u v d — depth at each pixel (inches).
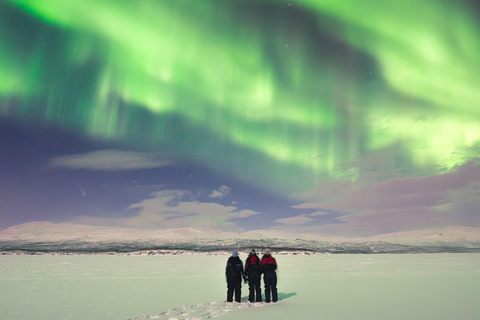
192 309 344.8
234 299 432.1
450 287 510.3
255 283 398.6
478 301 373.1
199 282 664.4
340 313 306.0
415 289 490.3
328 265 1232.2
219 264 1402.6
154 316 308.8
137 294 489.7
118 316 322.3
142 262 1611.7
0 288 573.6
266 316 295.9
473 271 840.3
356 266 1148.5
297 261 1599.4
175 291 523.5
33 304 400.8
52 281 696.4
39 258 2181.3
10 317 320.8
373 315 293.4
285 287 547.8
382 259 1745.8
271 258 403.5
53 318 313.9
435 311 310.7
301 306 352.8
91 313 339.0
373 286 541.6
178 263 1501.0
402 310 318.0
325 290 500.1
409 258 1828.2
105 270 1050.1
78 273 927.7
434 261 1421.0
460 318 275.3
